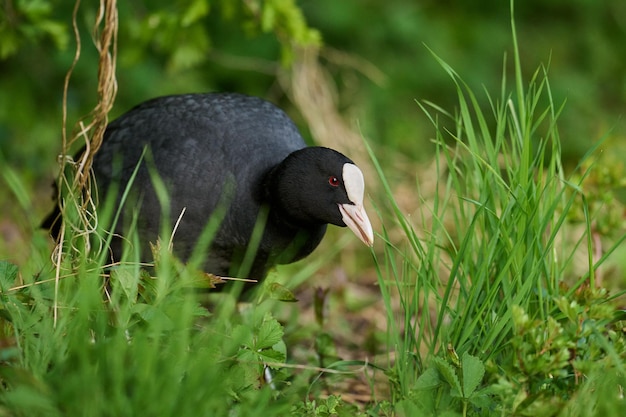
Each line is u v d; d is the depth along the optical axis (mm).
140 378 5770
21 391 5609
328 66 16156
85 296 6160
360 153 13953
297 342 9570
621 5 17906
